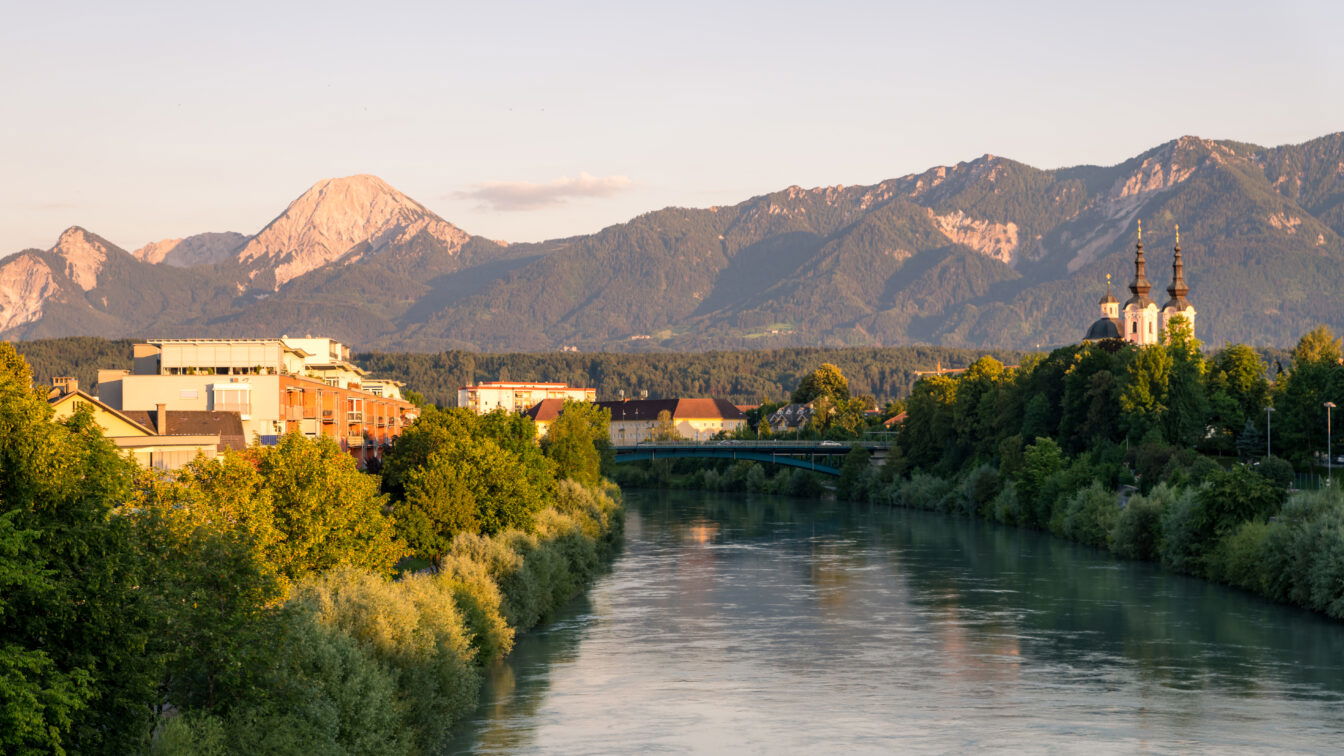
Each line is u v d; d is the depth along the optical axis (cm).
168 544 4588
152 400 13862
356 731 5188
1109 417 18825
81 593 3753
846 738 6894
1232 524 12175
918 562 14025
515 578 9538
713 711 7400
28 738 3294
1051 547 15225
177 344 15312
